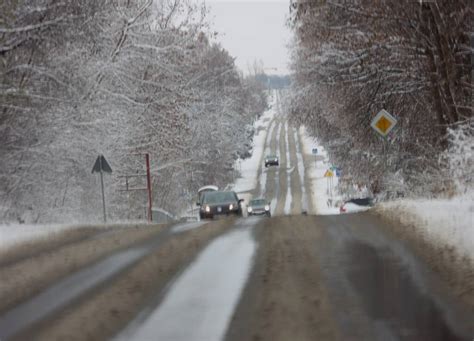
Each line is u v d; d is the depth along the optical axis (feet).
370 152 329.11
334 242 145.69
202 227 201.36
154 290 99.60
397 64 274.16
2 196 254.88
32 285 107.24
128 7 378.73
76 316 84.64
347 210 390.01
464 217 151.23
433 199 224.33
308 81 324.19
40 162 268.41
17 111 244.42
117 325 79.51
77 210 306.76
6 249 150.82
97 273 116.67
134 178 416.46
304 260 121.49
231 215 316.40
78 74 284.20
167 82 405.80
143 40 384.68
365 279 100.99
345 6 265.34
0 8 219.00
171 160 448.65
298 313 81.00
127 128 354.13
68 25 247.70
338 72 294.25
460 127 214.69
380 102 294.05
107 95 345.31
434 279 97.86
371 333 71.10
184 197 574.56
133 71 378.32
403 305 83.30
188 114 461.37
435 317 76.95
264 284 100.12
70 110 283.59
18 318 85.10
